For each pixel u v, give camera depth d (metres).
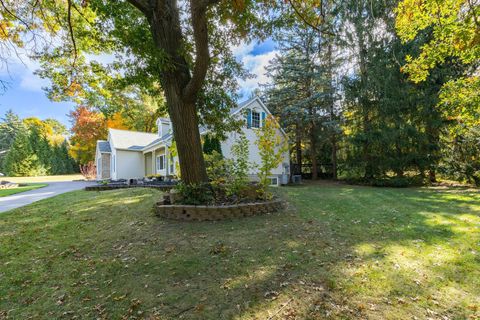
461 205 6.15
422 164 11.16
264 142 6.13
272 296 2.37
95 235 4.15
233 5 4.76
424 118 10.96
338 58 13.31
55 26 6.44
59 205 6.68
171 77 5.24
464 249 3.32
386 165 11.74
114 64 5.50
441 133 11.08
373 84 11.77
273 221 4.69
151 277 2.76
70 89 7.76
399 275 2.70
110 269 2.97
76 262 3.20
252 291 2.45
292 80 15.02
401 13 6.23
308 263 2.99
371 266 2.90
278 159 6.07
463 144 10.55
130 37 4.80
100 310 2.25
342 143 14.47
